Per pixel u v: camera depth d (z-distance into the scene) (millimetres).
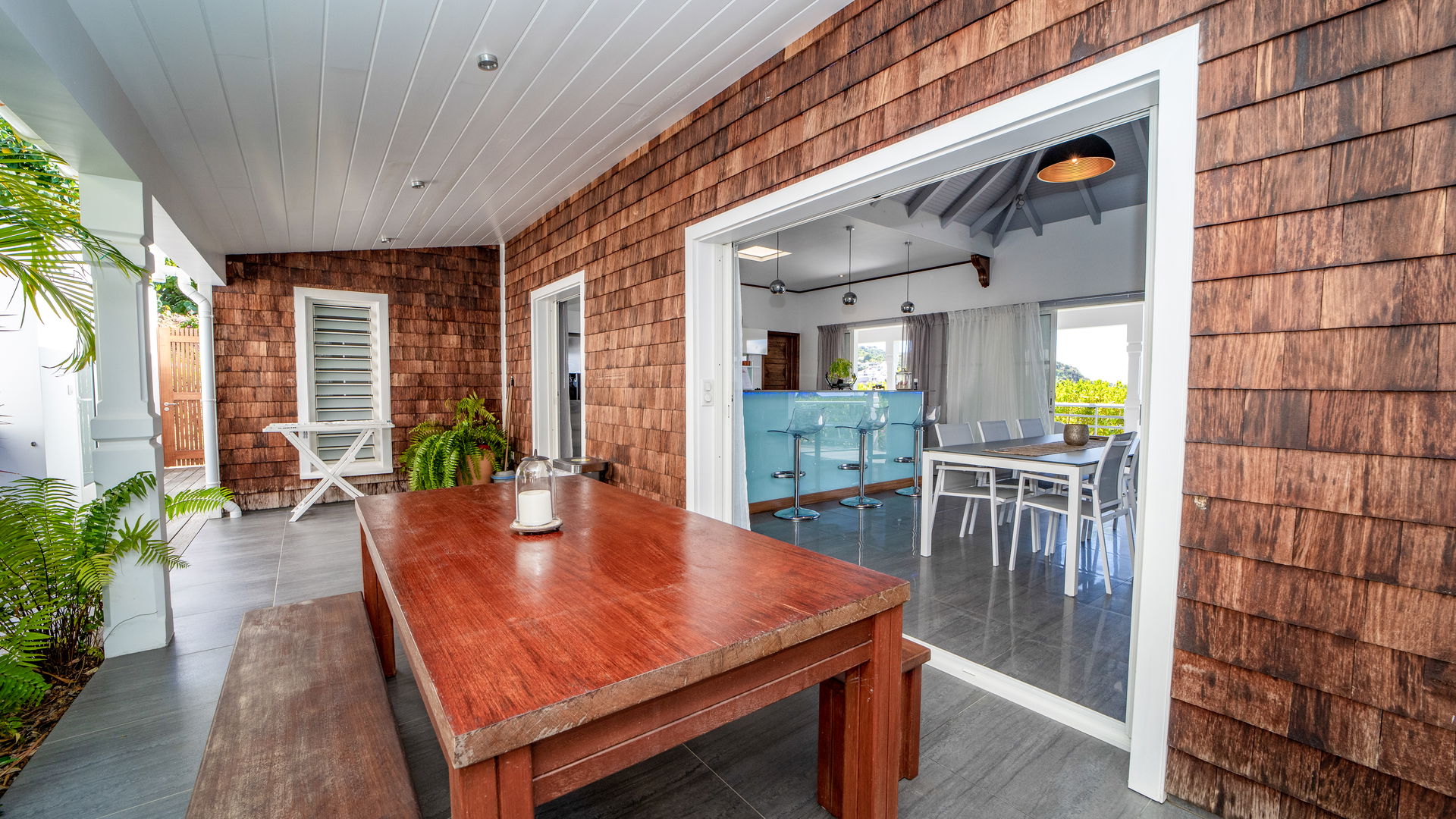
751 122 2906
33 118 2002
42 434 5598
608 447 4309
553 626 1056
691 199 3350
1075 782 1729
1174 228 1576
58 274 1982
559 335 5801
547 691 837
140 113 2539
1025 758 1846
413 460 5613
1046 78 1815
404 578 1306
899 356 8805
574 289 4953
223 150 3020
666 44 2559
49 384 5609
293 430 4949
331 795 1082
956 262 7707
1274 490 1450
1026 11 1862
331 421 5781
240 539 4426
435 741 1941
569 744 878
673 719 989
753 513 5184
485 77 2627
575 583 1274
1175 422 1593
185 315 9609
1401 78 1265
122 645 2586
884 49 2285
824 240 6531
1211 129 1515
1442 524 1244
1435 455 1247
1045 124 1874
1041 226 6738
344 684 1516
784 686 1139
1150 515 1646
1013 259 7113
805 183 2611
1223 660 1539
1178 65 1551
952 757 1847
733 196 3023
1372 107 1297
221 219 4145
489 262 6488
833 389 8195
